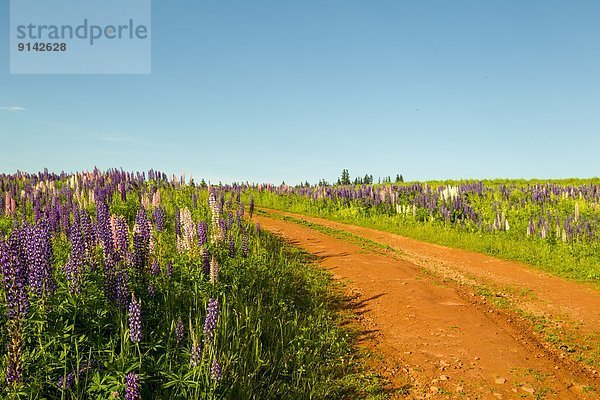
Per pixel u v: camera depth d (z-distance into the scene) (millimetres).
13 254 5355
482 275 16031
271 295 11000
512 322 11234
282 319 9711
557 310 12172
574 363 8930
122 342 6066
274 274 12398
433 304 12172
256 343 7723
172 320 7250
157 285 8359
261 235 18000
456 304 12328
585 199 28844
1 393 5004
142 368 5992
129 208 17547
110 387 5328
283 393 7188
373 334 10062
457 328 10492
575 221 22406
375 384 7816
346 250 18656
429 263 17656
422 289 13508
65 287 6758
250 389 6688
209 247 11445
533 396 7523
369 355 8984
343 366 8414
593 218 23281
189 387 5969
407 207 28375
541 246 19906
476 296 13297
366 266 16016
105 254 7223
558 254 18500
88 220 8383
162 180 24500
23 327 5441
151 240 9391
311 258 16656
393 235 24172
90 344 6238
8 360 5109
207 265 9602
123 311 6875
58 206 13242
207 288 9086
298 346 8773
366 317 11125
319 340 9297
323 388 7484
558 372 8438
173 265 9453
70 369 5754
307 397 7191
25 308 5379
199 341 6766
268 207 34781
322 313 10844
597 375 8398
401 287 13586
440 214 26203
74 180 22891
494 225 23188
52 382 5488
